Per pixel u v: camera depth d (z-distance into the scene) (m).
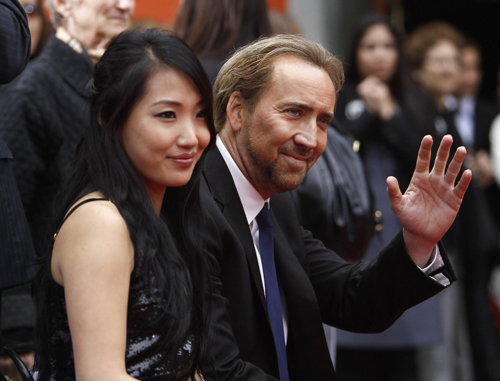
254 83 2.83
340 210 3.98
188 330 2.33
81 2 3.71
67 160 3.40
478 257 6.09
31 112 3.34
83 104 3.48
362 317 3.07
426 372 5.51
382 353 5.39
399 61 5.46
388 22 5.49
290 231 3.17
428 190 2.83
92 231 2.05
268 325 2.83
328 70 2.88
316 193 3.93
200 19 4.07
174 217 2.46
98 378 1.96
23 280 2.70
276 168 2.83
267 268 2.94
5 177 2.74
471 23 10.44
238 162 2.93
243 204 2.94
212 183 2.90
